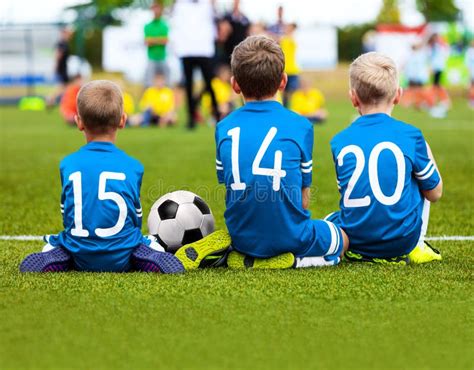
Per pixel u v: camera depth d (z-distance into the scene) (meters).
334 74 41.81
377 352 3.09
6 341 3.20
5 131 18.19
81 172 4.62
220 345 3.16
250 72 4.70
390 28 36.97
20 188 8.88
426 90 27.77
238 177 4.61
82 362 2.96
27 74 33.94
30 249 5.50
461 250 5.40
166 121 19.31
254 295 3.95
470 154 12.14
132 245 4.61
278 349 3.12
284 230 4.62
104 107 4.70
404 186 4.79
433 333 3.32
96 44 48.78
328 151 12.80
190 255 4.69
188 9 15.40
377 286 4.15
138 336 3.27
